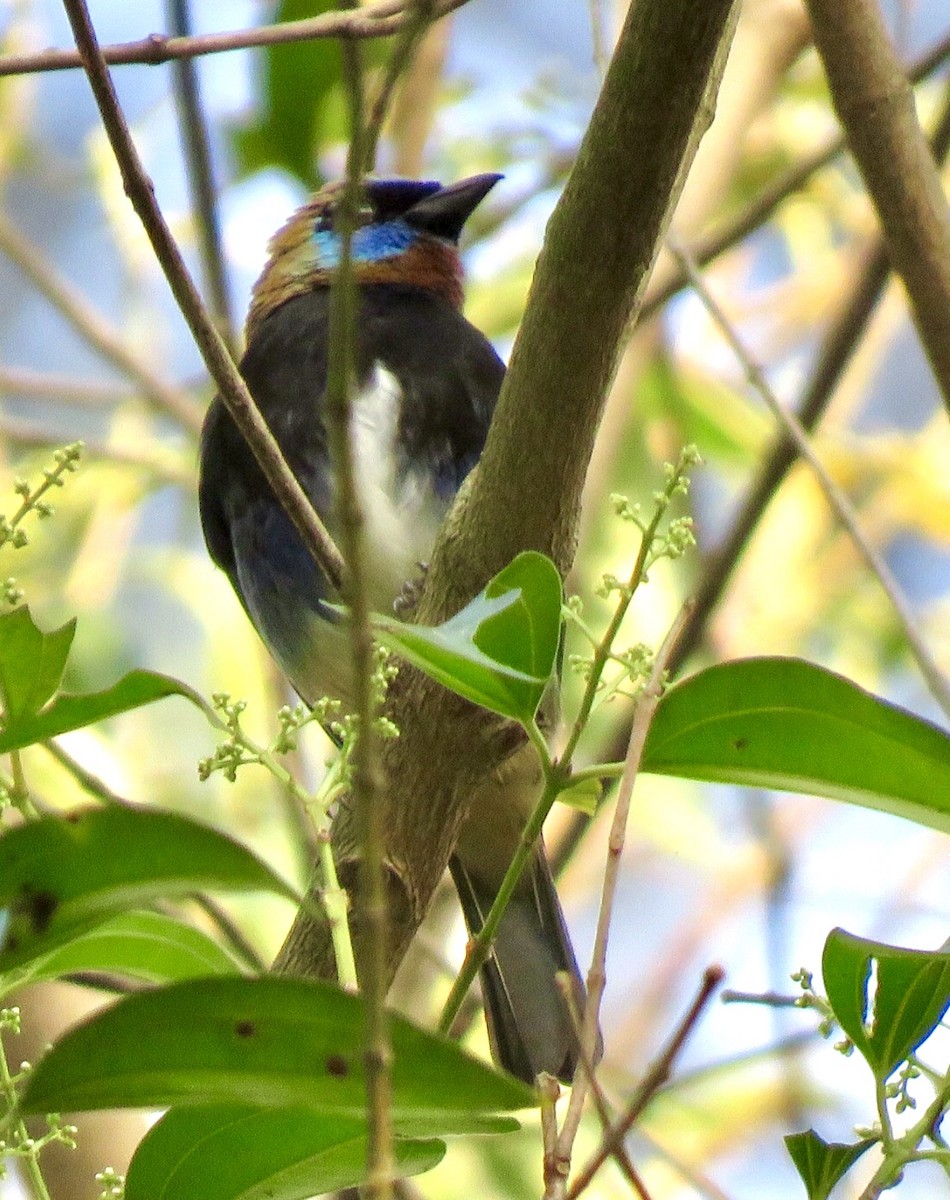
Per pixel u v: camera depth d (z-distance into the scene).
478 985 7.18
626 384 9.74
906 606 6.45
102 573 10.96
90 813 3.31
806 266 12.73
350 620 3.12
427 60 10.29
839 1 5.88
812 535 11.81
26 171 12.48
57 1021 6.15
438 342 8.23
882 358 13.15
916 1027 3.95
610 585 3.99
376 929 2.97
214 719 4.03
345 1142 3.86
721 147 10.11
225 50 5.88
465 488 5.22
